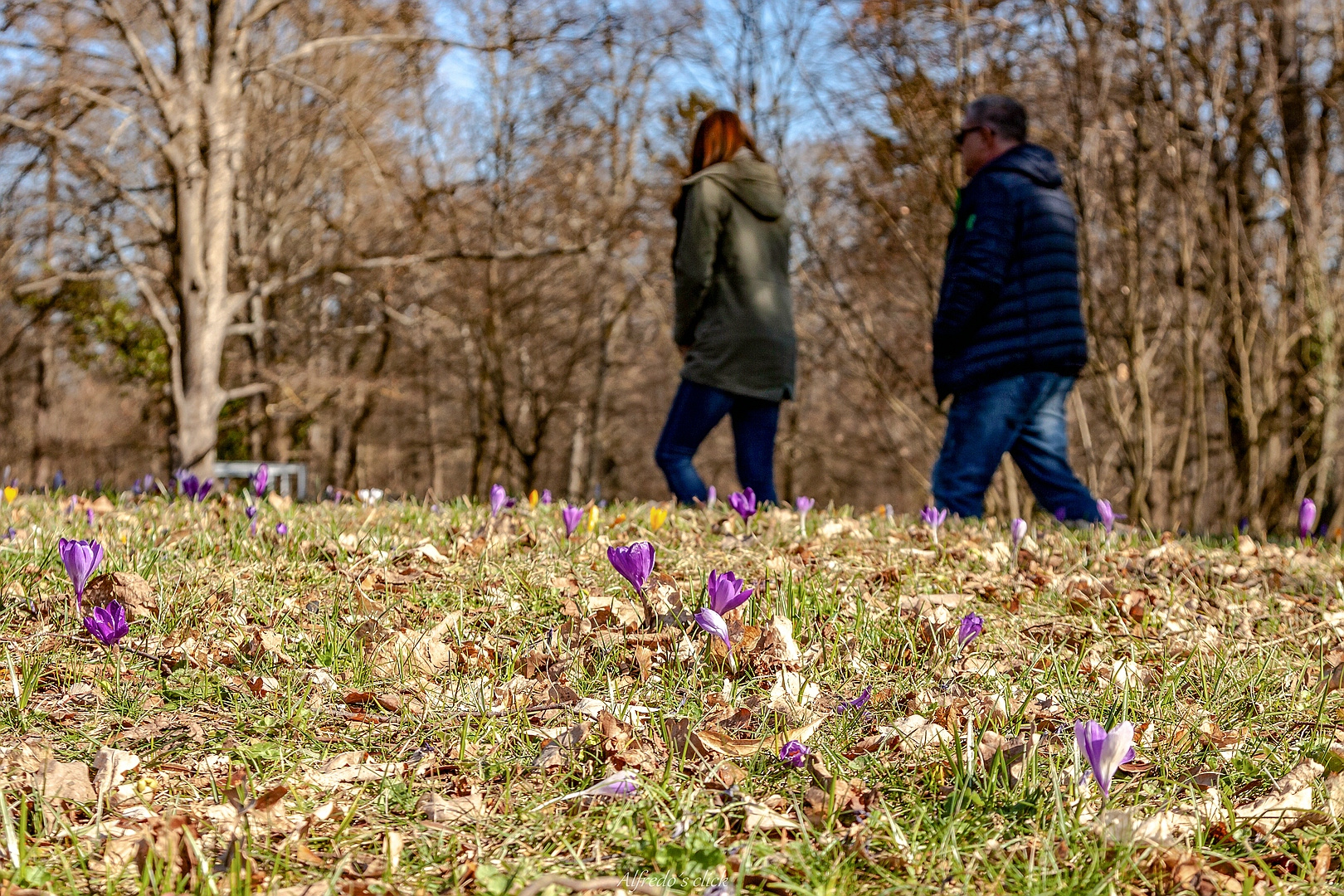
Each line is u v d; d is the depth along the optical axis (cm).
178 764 199
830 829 174
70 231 1343
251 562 346
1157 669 272
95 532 385
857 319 1293
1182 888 164
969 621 266
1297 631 328
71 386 2780
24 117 1251
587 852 170
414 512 477
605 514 500
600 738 210
